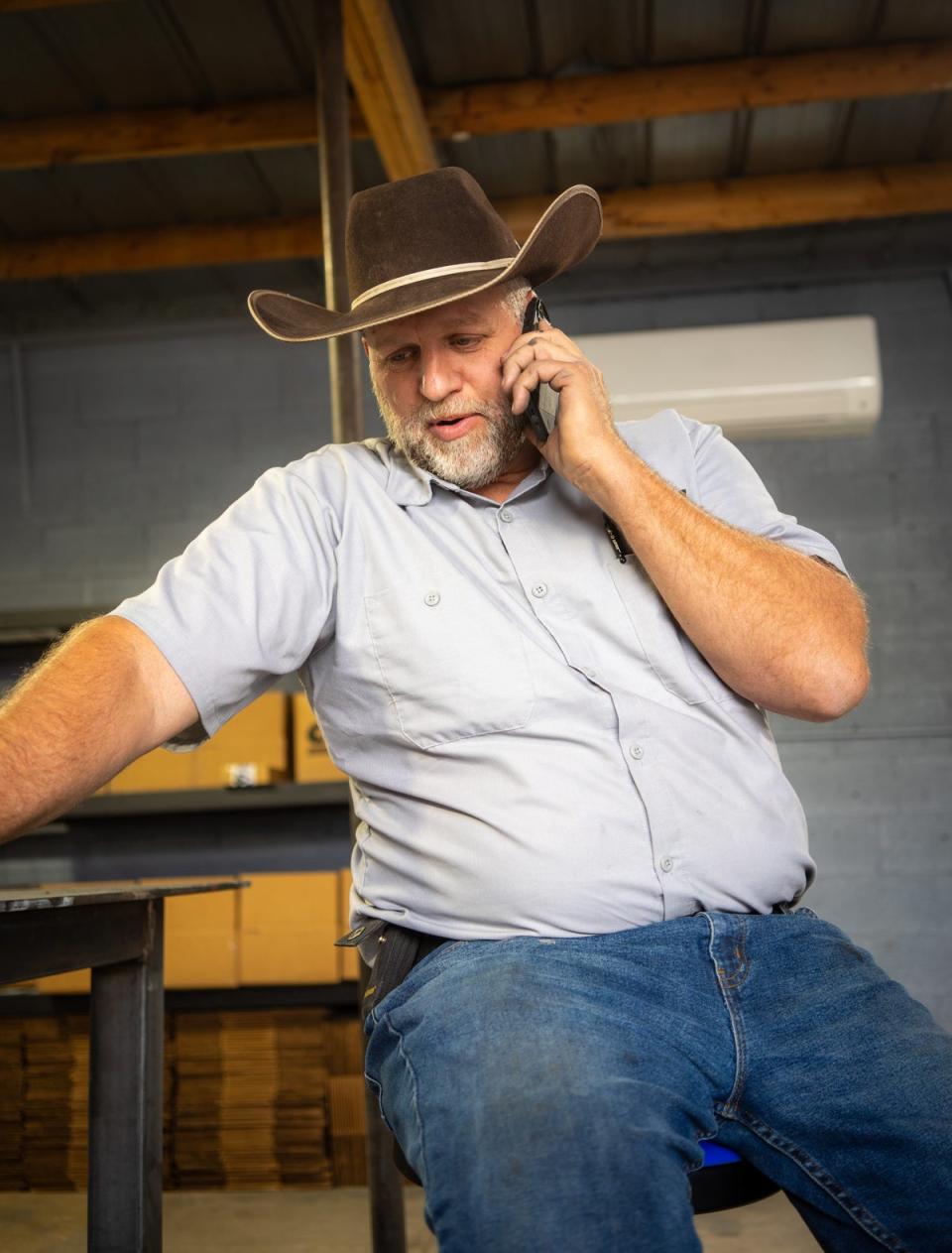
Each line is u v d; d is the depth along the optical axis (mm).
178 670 1194
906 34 4086
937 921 4965
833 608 1239
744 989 1165
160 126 4250
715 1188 1119
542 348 1296
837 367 4410
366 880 1309
